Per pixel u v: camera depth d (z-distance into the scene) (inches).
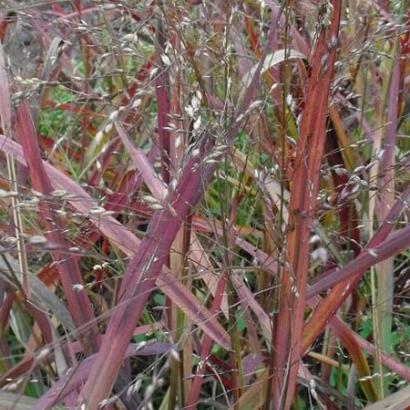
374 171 16.6
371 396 15.4
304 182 11.4
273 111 18.3
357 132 20.7
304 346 12.8
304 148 11.4
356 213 18.5
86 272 19.7
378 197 18.2
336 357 18.8
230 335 14.1
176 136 14.2
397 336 18.3
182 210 11.8
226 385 16.4
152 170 14.2
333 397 17.0
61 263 13.3
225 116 12.9
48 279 16.5
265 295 16.2
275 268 15.7
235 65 17.0
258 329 16.8
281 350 12.5
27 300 13.7
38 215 14.8
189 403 14.4
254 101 13.9
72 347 14.4
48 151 22.0
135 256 11.8
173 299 13.5
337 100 17.9
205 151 12.4
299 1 17.9
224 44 13.9
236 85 16.1
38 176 13.1
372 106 21.3
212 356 16.4
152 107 20.9
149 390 11.2
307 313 18.5
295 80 19.1
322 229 16.0
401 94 20.3
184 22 14.4
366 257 12.4
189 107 13.0
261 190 13.6
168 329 15.0
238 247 19.6
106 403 11.0
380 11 18.0
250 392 13.5
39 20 20.3
